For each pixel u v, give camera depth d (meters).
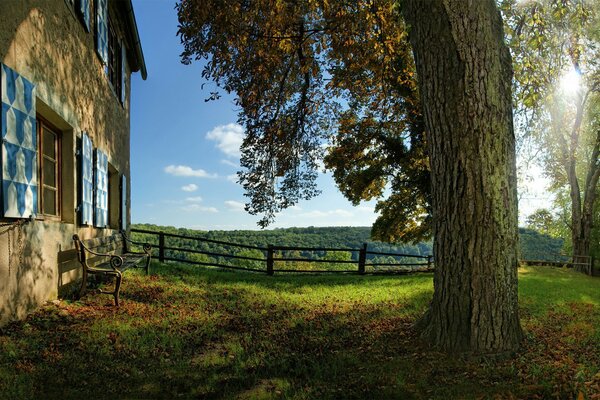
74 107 7.27
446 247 5.41
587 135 24.22
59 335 4.98
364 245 16.34
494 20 5.26
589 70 16.22
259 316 7.33
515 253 5.36
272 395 3.98
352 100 17.48
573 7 8.47
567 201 28.89
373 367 4.78
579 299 9.78
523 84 9.04
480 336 5.14
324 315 7.52
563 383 4.15
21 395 3.46
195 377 4.34
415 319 7.05
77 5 7.40
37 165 6.16
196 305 7.85
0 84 4.60
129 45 13.06
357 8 9.18
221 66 10.73
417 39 5.55
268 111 12.77
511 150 5.34
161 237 14.08
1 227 4.75
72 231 7.09
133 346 5.02
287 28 10.38
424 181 19.66
